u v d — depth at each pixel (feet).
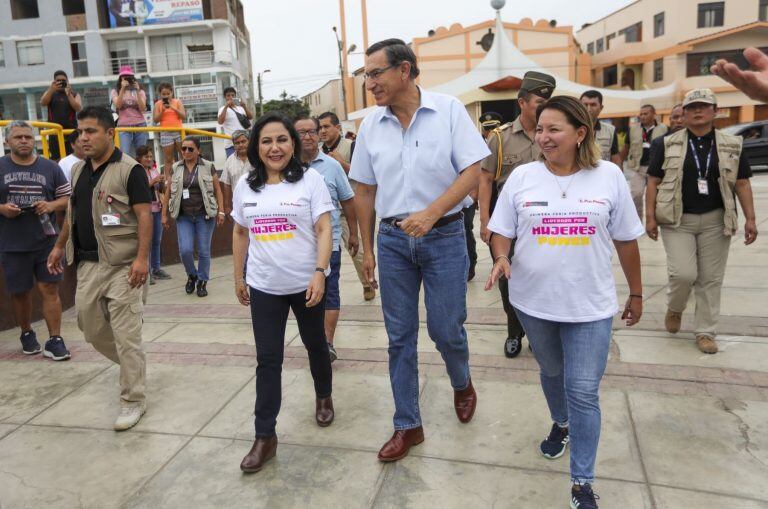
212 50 108.47
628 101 83.76
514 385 12.10
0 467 9.95
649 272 20.92
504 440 10.06
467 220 20.56
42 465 9.98
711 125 13.12
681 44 102.63
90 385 13.24
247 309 18.95
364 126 9.86
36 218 14.56
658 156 13.56
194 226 21.31
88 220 11.21
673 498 8.29
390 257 9.59
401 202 9.36
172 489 9.14
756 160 57.93
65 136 26.30
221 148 35.37
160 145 30.32
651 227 13.85
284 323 9.98
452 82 78.59
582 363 7.91
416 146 9.20
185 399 12.30
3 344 16.07
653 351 13.44
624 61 111.86
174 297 21.09
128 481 9.40
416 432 9.91
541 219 8.04
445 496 8.61
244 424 11.15
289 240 9.68
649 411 10.72
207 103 104.88
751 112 101.71
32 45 108.37
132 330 11.33
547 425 10.50
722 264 13.24
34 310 18.16
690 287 13.42
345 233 18.10
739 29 97.60
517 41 86.63
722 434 9.87
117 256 11.12
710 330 13.33
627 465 9.12
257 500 8.75
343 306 18.45
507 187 8.51
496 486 8.79
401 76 8.96
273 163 9.67
